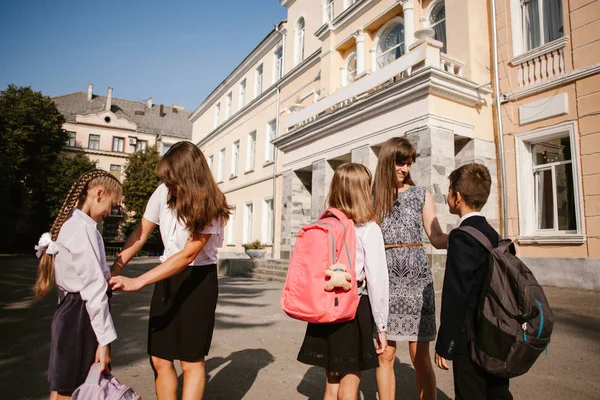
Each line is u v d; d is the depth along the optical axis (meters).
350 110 11.45
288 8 20.11
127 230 38.44
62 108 47.56
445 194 9.08
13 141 32.78
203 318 2.30
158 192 2.54
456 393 1.92
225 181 26.30
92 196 2.23
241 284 11.65
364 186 2.31
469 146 9.98
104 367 2.01
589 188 8.27
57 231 2.12
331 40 15.10
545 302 1.69
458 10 10.47
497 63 10.24
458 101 9.73
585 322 5.26
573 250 8.41
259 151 21.83
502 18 10.28
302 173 15.24
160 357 2.22
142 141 48.25
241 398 3.03
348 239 2.17
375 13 13.16
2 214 34.00
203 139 30.94
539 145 9.59
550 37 9.47
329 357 2.10
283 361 4.00
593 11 8.49
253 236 21.31
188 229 2.23
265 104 21.62
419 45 9.44
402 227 2.54
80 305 2.06
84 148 44.56
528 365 1.67
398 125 9.98
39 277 2.10
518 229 9.52
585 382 3.24
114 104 51.25
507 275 1.78
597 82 8.31
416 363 2.44
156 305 2.28
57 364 1.99
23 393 3.10
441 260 8.69
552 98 9.07
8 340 4.80
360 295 2.24
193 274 2.32
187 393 2.24
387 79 10.35
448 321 1.89
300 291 2.07
